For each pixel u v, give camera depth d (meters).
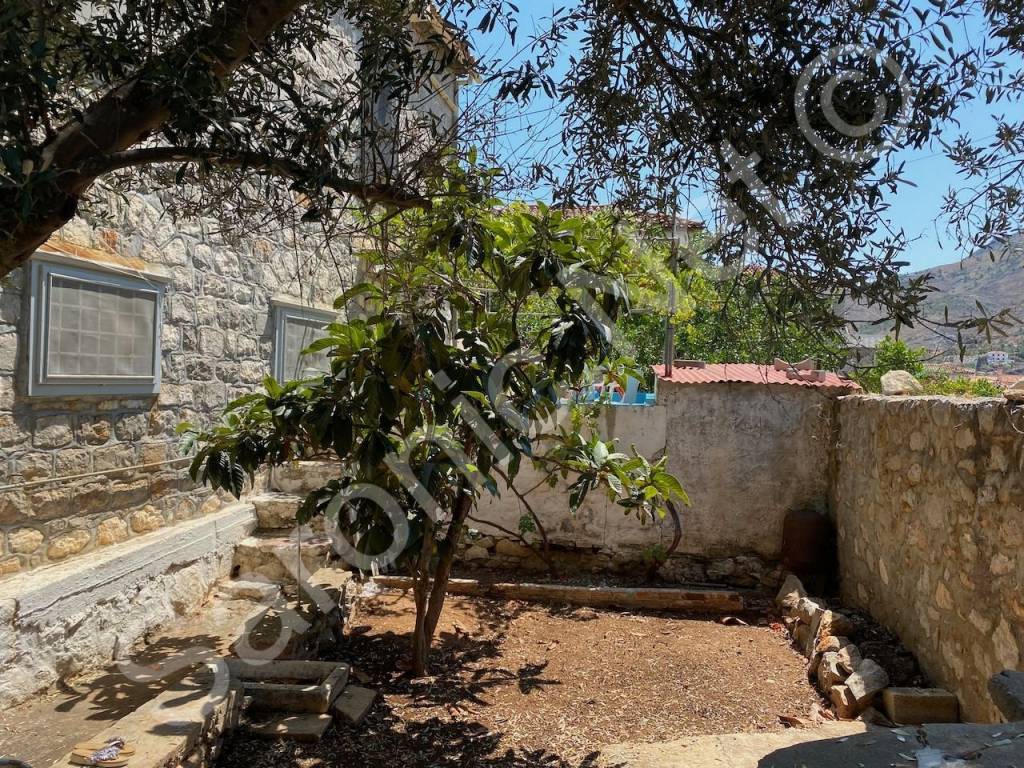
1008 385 3.45
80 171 1.80
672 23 2.41
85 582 3.73
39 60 1.68
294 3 2.07
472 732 3.59
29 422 3.64
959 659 3.62
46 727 3.18
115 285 4.13
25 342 3.59
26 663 3.39
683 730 3.69
